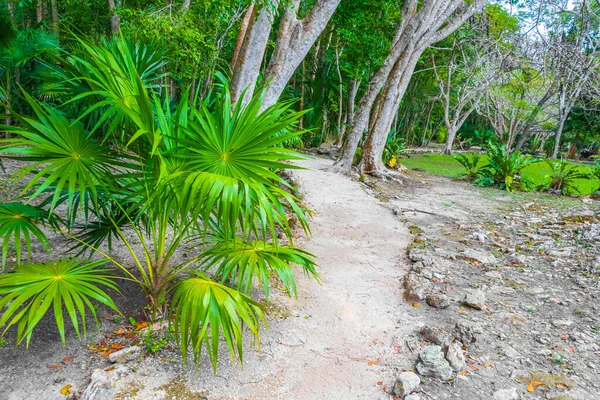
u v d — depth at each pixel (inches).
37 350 96.7
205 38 338.3
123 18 285.7
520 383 97.0
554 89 771.4
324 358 104.8
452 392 92.8
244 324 115.9
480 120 1460.4
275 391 90.7
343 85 693.9
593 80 599.2
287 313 126.5
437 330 116.3
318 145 687.7
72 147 88.4
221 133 90.0
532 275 170.4
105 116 82.0
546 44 551.8
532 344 115.3
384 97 450.0
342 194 326.3
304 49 254.7
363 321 125.8
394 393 92.3
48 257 149.3
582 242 214.1
